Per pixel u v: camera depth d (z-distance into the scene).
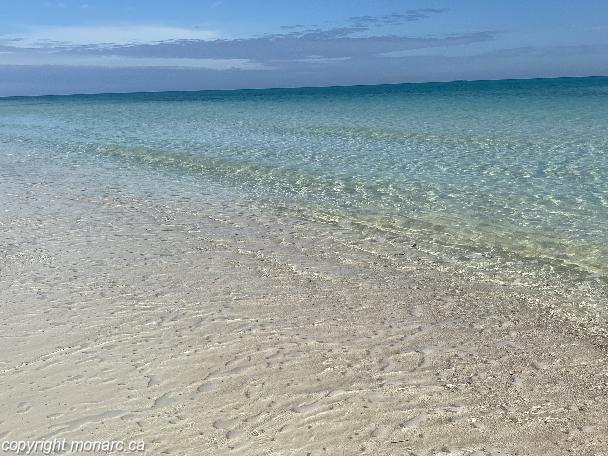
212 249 9.41
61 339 6.13
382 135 23.39
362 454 4.29
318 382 5.33
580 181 13.41
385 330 6.48
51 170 17.52
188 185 14.76
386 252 9.25
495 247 9.32
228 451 4.30
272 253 9.22
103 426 4.59
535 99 46.53
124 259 8.86
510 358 5.82
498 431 4.57
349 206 12.09
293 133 25.25
